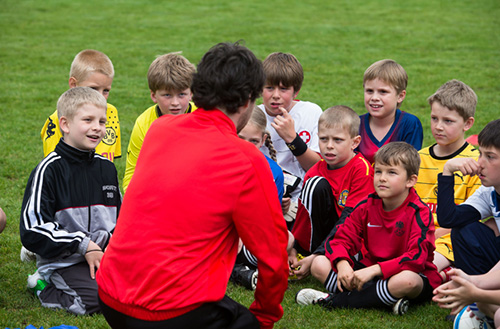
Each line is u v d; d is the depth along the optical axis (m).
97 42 15.13
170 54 4.58
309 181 4.20
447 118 4.26
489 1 21.95
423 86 10.88
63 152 3.72
